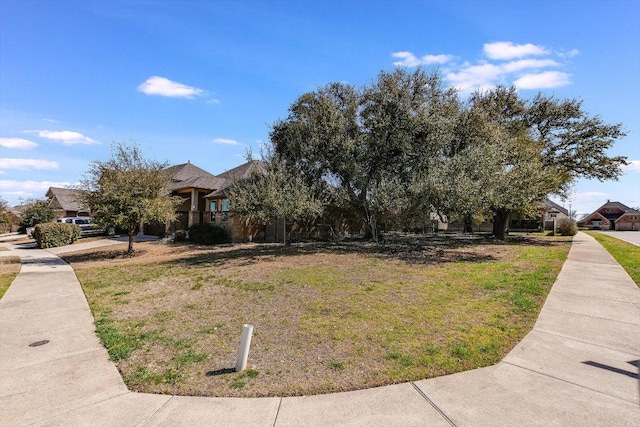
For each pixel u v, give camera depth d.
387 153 14.16
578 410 3.00
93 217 15.41
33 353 4.46
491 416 2.93
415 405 3.12
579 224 65.56
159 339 4.86
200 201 26.17
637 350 4.31
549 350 4.31
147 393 3.43
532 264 10.69
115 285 8.66
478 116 14.11
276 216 12.70
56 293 7.93
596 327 5.12
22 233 35.62
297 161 14.51
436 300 6.48
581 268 10.01
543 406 3.07
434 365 3.90
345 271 9.17
